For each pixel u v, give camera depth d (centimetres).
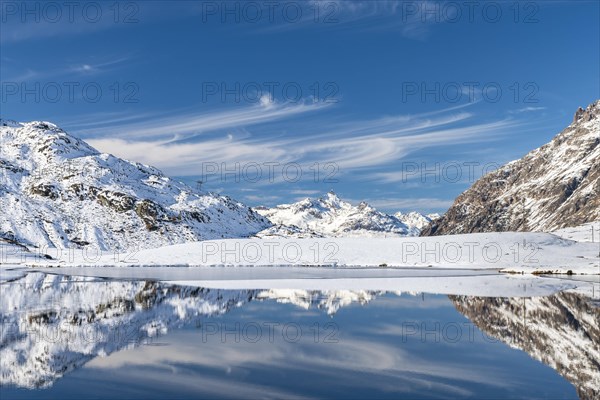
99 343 2291
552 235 10194
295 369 1858
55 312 3278
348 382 1694
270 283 5603
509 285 5194
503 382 1714
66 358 2000
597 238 15588
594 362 1997
